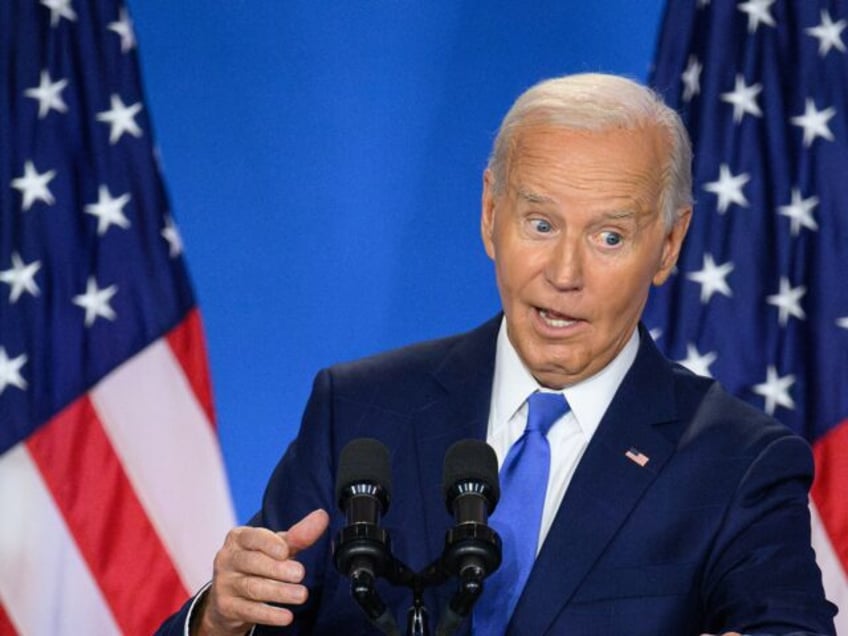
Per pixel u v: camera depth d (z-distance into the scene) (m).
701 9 13.29
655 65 13.24
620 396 7.71
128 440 13.16
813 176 12.96
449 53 13.67
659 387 7.81
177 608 13.12
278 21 13.73
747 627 6.90
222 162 13.71
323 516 6.38
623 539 7.33
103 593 13.08
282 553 6.29
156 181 13.35
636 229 7.25
